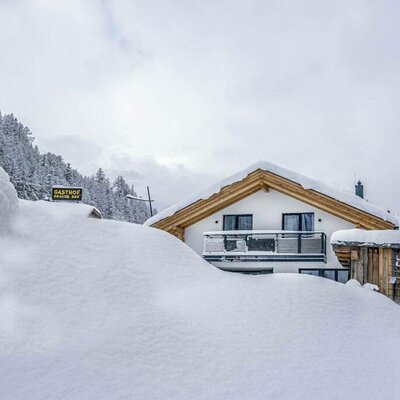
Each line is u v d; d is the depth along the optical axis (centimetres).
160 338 587
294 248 1731
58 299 633
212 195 1809
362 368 576
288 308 698
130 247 800
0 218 727
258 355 579
